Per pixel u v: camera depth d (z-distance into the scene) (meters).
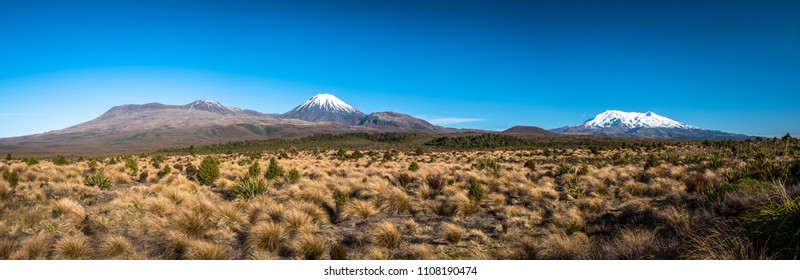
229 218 9.03
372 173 22.12
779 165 12.59
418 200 12.60
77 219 8.98
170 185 14.82
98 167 24.97
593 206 10.62
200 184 17.06
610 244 7.02
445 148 105.75
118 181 17.83
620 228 8.28
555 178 18.55
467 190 13.84
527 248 7.25
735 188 9.35
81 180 16.67
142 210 9.91
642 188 13.12
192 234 7.98
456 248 7.77
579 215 9.72
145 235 8.21
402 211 11.17
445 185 15.48
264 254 7.17
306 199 12.24
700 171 17.55
